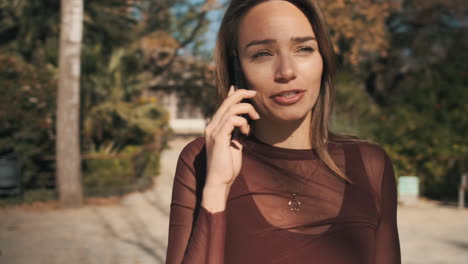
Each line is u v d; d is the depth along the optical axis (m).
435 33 16.52
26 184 9.38
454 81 11.88
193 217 1.01
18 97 9.12
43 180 9.57
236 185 0.98
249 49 0.96
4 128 8.99
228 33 1.04
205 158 1.04
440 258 5.06
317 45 0.97
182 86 19.88
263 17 0.95
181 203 1.02
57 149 8.41
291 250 0.93
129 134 11.51
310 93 0.96
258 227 0.95
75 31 8.56
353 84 12.76
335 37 12.10
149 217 7.43
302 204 0.97
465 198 9.44
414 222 7.07
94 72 11.34
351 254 0.94
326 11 11.71
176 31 18.97
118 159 10.27
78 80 8.55
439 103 11.31
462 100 11.06
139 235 6.18
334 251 0.94
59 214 7.56
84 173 10.16
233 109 0.96
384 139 9.98
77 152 8.46
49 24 13.19
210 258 0.91
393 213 1.04
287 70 0.92
